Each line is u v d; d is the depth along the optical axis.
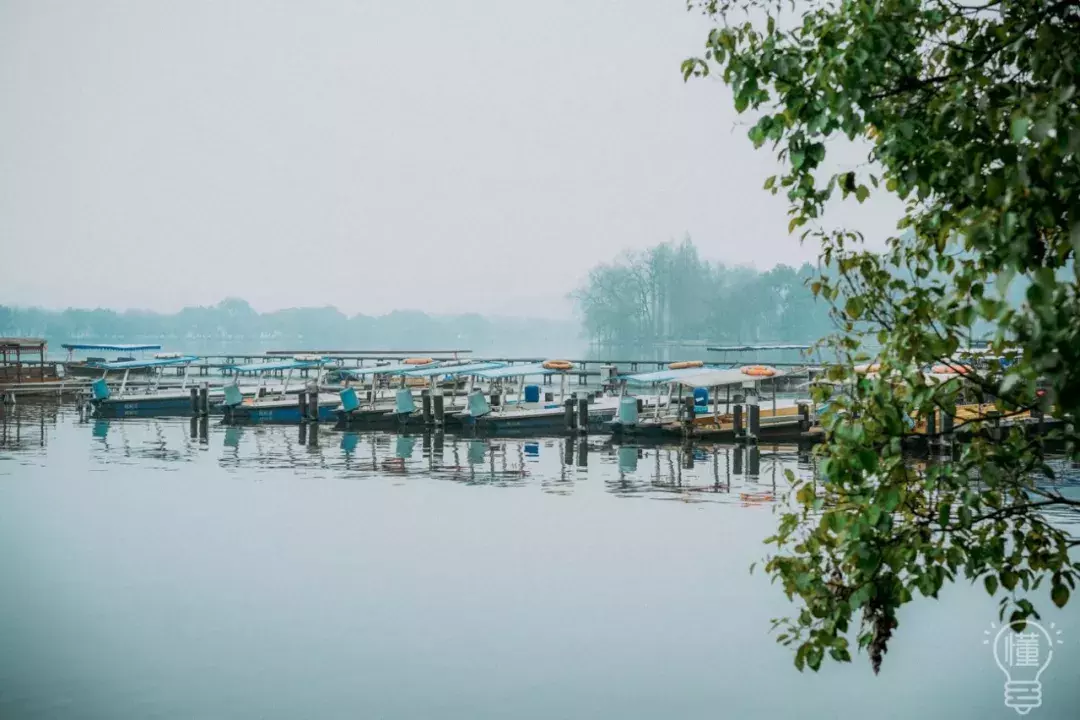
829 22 4.96
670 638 13.09
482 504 22.53
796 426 33.88
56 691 11.41
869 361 5.44
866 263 5.59
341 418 41.44
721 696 11.15
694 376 37.09
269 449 33.56
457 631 13.48
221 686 11.58
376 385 46.69
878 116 5.05
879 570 5.52
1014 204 3.95
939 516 5.33
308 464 29.64
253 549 18.27
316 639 13.22
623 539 18.70
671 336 159.00
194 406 44.41
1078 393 3.45
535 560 17.23
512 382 54.91
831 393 5.57
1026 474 5.62
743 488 24.36
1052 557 5.59
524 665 12.23
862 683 11.34
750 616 13.97
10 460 30.58
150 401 46.91
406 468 28.70
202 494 24.22
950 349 4.86
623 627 13.55
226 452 32.72
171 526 20.39
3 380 61.00
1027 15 4.15
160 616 14.22
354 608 14.55
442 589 15.48
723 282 168.38
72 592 15.48
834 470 5.17
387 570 16.66
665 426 35.03
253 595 15.22
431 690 11.40
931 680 11.37
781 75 4.97
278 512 21.80
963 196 4.89
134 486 25.55
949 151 4.67
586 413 36.50
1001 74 4.63
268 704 11.07
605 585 15.59
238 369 50.91
